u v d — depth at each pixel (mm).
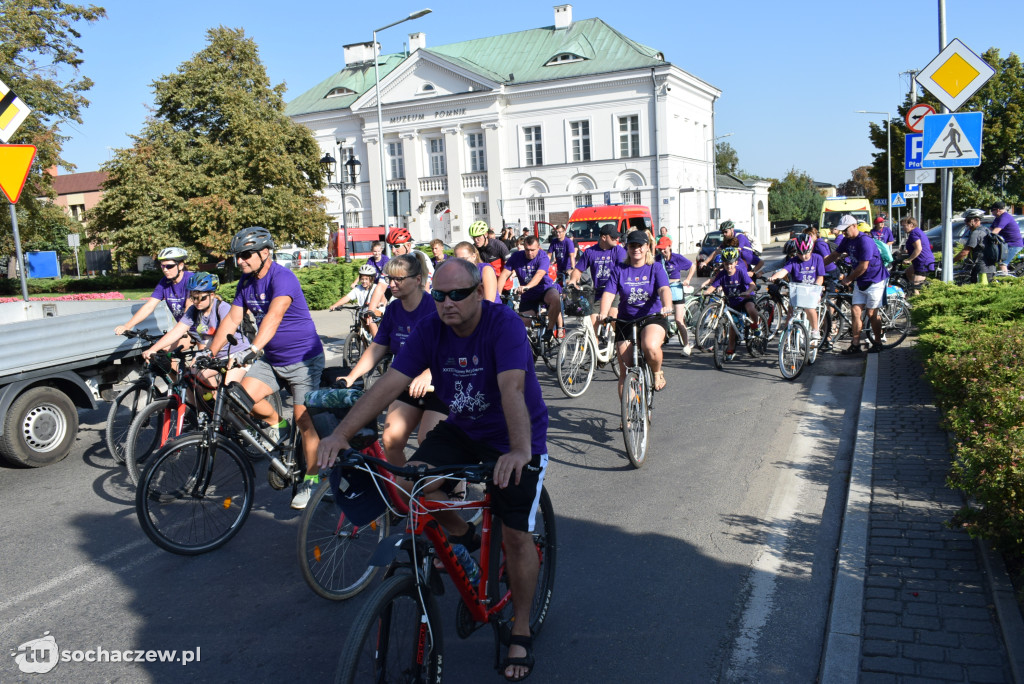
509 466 3053
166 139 34750
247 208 33406
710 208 50250
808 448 6871
